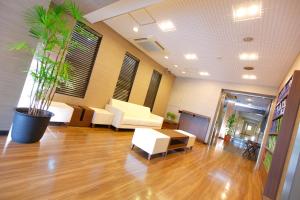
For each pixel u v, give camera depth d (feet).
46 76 9.15
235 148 30.22
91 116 16.14
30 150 8.61
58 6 9.34
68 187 6.63
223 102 28.78
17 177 6.37
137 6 11.04
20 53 9.16
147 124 20.98
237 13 10.22
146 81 24.93
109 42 17.98
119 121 17.29
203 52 17.52
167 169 11.23
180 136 15.57
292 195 2.18
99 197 6.53
